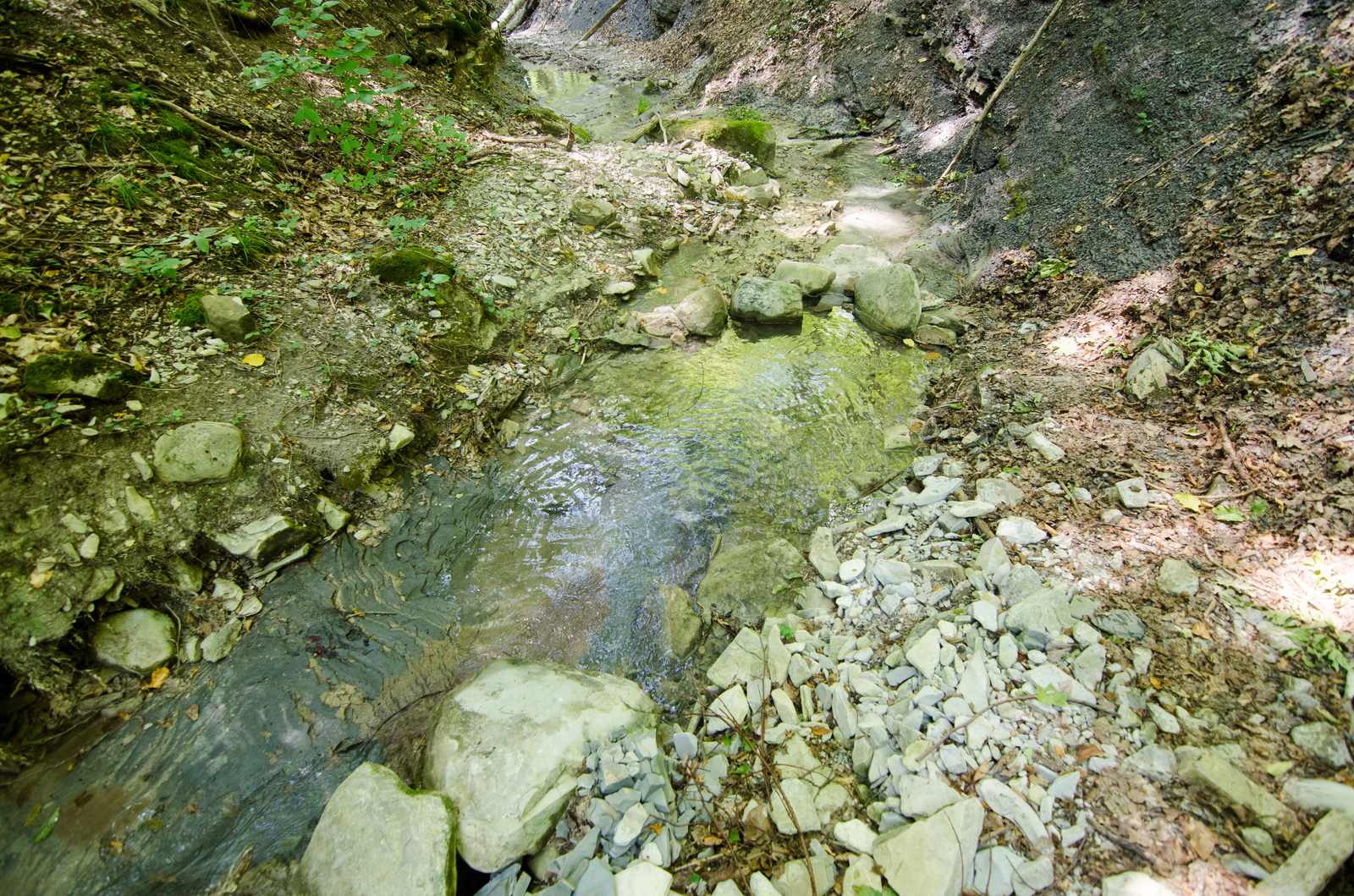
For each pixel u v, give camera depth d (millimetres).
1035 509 3402
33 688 2674
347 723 2861
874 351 5070
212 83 5316
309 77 6188
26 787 2551
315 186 5105
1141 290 4465
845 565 3381
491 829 2268
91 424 3105
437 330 4398
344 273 4438
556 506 3873
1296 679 2369
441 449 4008
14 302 3289
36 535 2805
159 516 3047
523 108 8773
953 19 7891
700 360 4953
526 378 4578
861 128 8898
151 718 2764
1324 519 2814
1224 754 2229
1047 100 6184
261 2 6406
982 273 5648
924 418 4461
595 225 6062
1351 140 3877
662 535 3729
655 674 3088
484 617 3324
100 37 4789
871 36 9117
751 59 10734
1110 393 4020
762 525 3809
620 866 2279
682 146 8000
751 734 2691
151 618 2920
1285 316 3633
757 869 2262
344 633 3148
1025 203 5793
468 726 2629
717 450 4195
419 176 5738
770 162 8086
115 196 3988
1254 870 1969
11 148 3877
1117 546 3055
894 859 2145
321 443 3594
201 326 3682
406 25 8305
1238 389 3529
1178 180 4691
